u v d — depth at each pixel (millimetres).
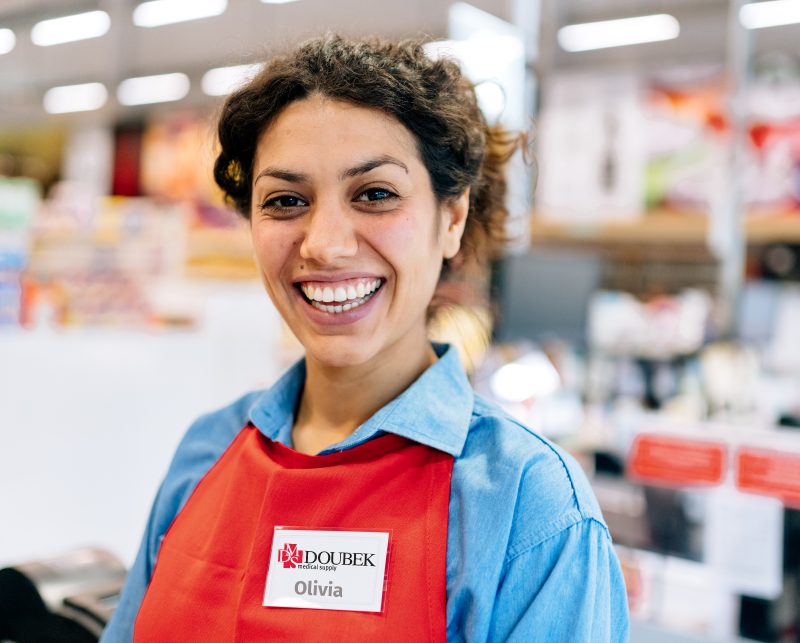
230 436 1134
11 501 2281
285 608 874
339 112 876
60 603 1407
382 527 875
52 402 2379
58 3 5773
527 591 814
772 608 1945
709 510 2039
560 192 3449
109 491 2549
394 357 986
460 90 990
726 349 2967
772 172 3412
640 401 2881
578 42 4645
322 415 1028
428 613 827
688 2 4137
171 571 999
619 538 2164
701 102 3281
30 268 3309
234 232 4098
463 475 880
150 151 7191
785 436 1972
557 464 863
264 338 3096
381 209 892
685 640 2016
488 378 2691
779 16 3879
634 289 4676
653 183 3350
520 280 2988
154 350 2680
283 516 920
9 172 7898
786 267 3992
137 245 3482
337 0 4016
